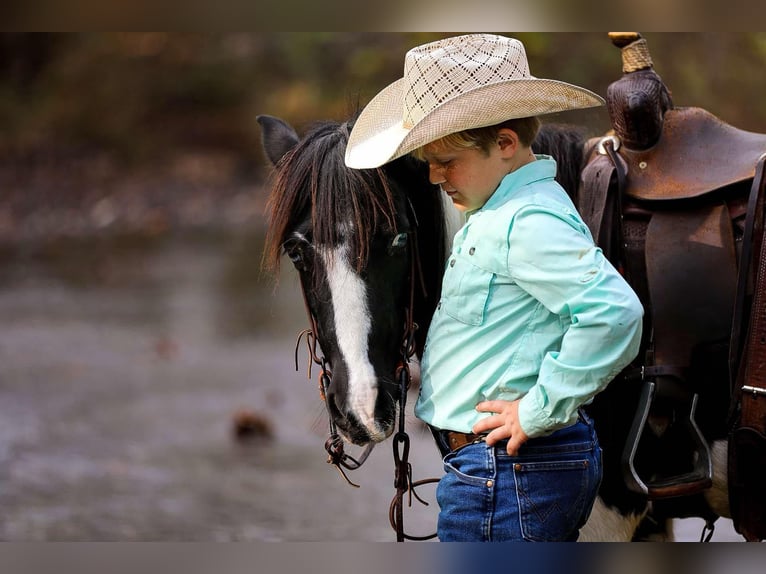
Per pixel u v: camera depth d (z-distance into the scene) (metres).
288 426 9.83
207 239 20.72
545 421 3.15
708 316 3.73
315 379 11.46
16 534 6.66
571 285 3.13
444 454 3.60
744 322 3.63
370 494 7.71
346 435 3.35
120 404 10.61
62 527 6.82
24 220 21.92
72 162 24.30
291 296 16.64
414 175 3.65
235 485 7.92
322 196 3.39
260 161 24.36
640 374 3.75
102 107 25.61
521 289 3.29
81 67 26.31
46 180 23.59
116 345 13.34
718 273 3.74
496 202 3.39
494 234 3.28
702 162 3.87
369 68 21.27
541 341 3.29
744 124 12.94
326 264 3.38
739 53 13.12
